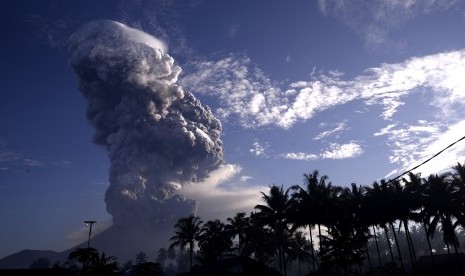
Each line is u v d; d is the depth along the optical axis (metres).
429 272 59.47
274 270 36.16
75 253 39.75
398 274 59.44
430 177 56.03
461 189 53.53
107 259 41.59
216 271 34.03
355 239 41.47
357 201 62.97
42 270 40.34
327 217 55.12
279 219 60.84
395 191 59.72
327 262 40.31
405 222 59.72
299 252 82.75
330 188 57.03
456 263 66.19
